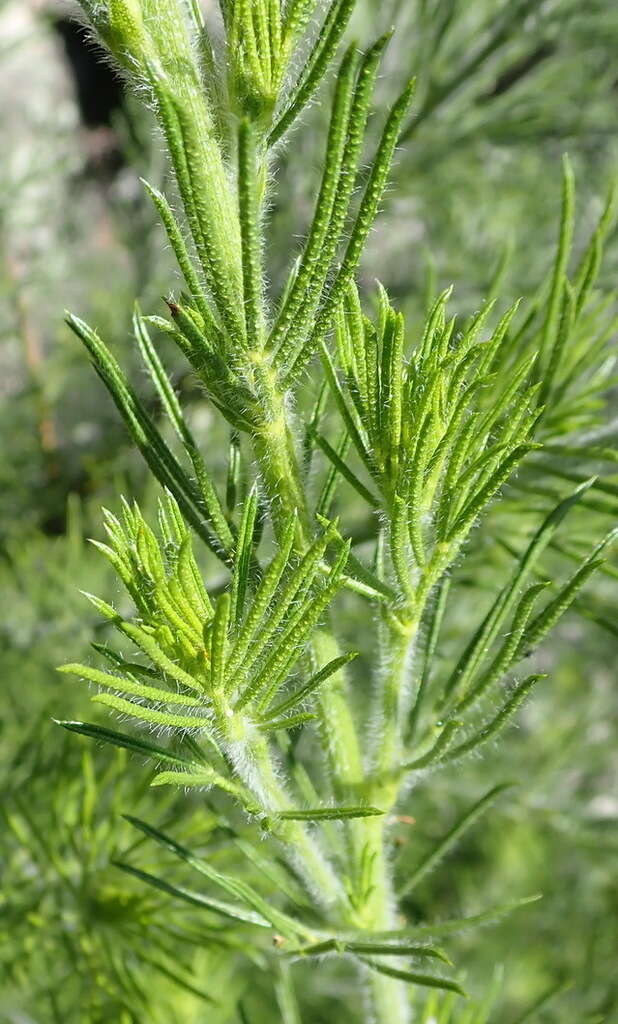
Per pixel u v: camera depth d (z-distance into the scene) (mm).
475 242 588
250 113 197
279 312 204
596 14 513
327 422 322
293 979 579
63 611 464
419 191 549
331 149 185
